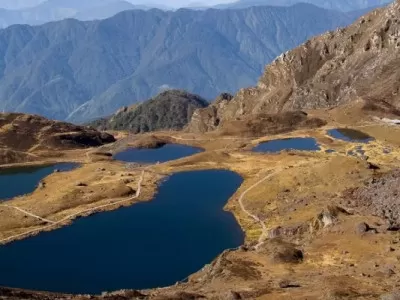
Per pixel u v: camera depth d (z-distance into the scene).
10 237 111.44
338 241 73.69
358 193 99.31
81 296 59.00
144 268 90.62
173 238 105.25
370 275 60.44
